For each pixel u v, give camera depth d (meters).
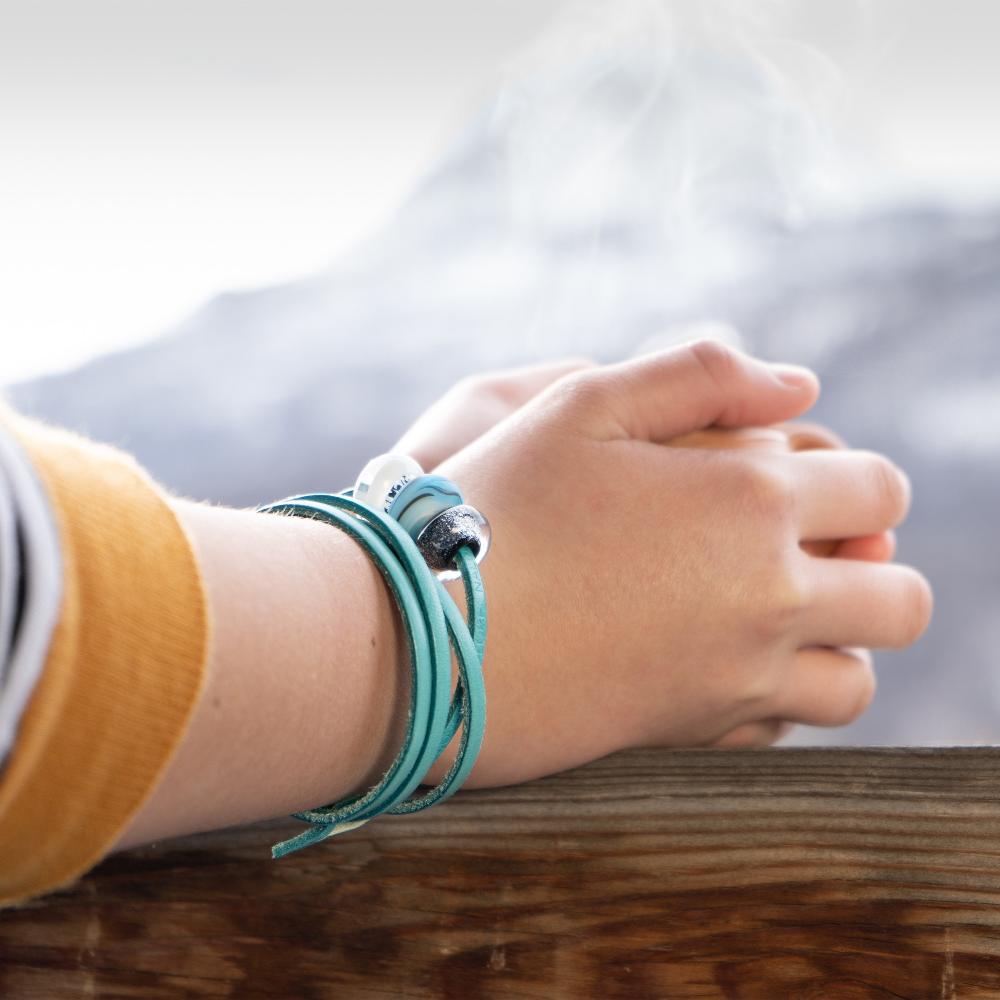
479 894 0.49
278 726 0.45
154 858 0.49
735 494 0.53
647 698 0.51
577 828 0.49
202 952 0.49
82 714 0.42
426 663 0.47
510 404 0.61
